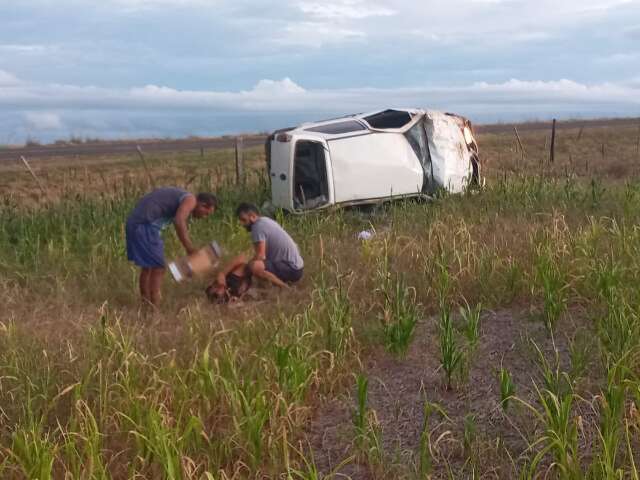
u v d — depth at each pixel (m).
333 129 11.74
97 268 8.62
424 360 5.38
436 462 3.97
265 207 11.88
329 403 4.80
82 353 5.27
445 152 12.05
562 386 4.57
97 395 4.65
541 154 27.84
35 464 3.65
